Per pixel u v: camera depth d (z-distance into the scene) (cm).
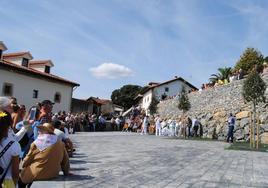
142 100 8506
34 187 802
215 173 1058
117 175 977
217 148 2003
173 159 1384
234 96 3244
